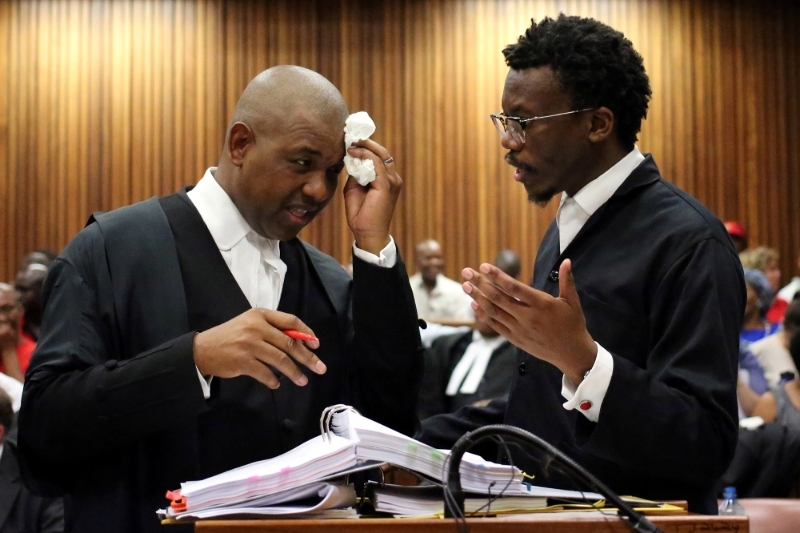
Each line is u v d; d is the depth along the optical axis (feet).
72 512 6.32
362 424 5.30
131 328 6.43
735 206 28.50
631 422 5.95
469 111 28.32
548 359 5.86
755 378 15.24
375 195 6.75
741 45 28.63
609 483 6.55
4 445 10.85
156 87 28.32
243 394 6.50
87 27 28.35
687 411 6.01
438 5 28.48
